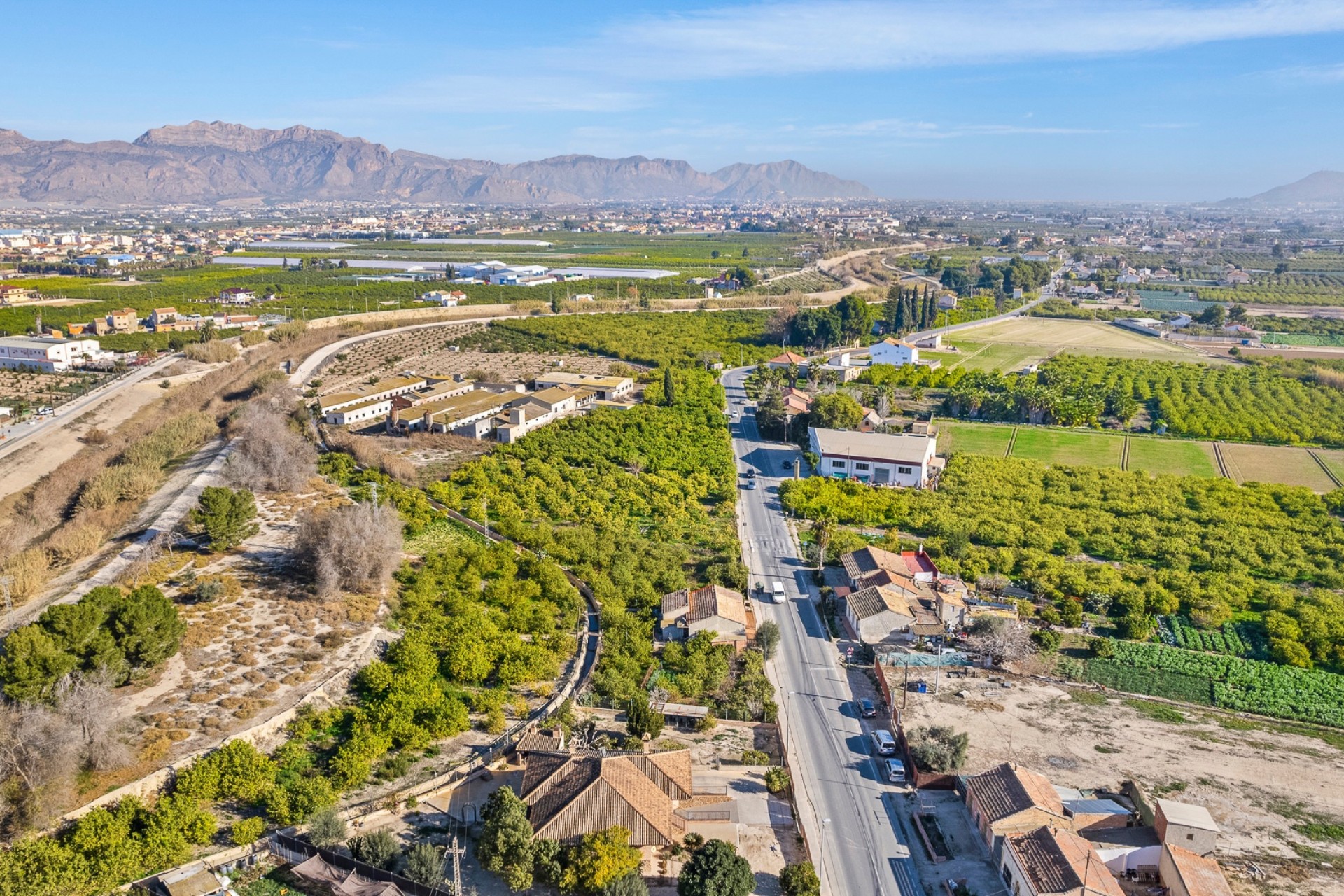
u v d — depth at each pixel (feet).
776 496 595.47
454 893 242.17
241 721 315.37
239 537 467.93
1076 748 323.78
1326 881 255.09
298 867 251.60
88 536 467.93
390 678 342.64
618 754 289.53
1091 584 451.53
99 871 242.78
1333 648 391.04
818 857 269.03
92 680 307.37
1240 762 316.81
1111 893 232.12
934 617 409.28
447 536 507.30
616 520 537.24
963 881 258.98
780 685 371.15
